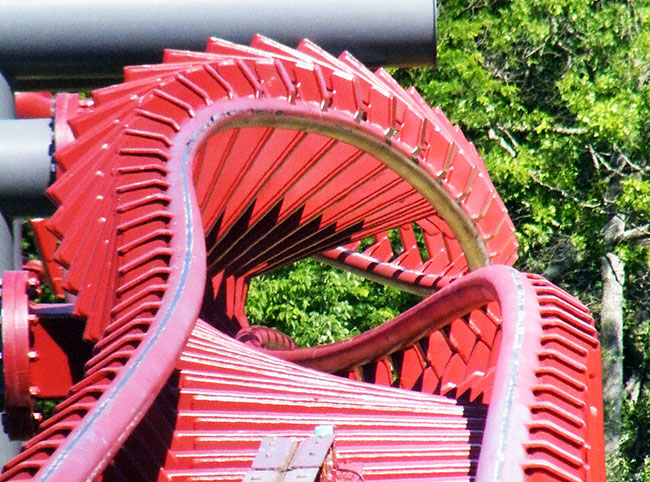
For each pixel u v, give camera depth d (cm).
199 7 2242
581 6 3844
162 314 1198
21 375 1625
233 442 1314
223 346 1667
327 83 2053
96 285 1416
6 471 982
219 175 1947
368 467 1335
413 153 2158
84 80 2397
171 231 1367
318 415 1472
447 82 3797
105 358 1172
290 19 2242
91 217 1480
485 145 3838
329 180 2234
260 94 1880
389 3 2256
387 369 2366
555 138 3819
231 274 2369
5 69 2259
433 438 1465
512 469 1111
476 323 1994
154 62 2270
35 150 2027
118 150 1541
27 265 2427
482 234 2302
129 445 1220
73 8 2231
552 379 1296
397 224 2458
